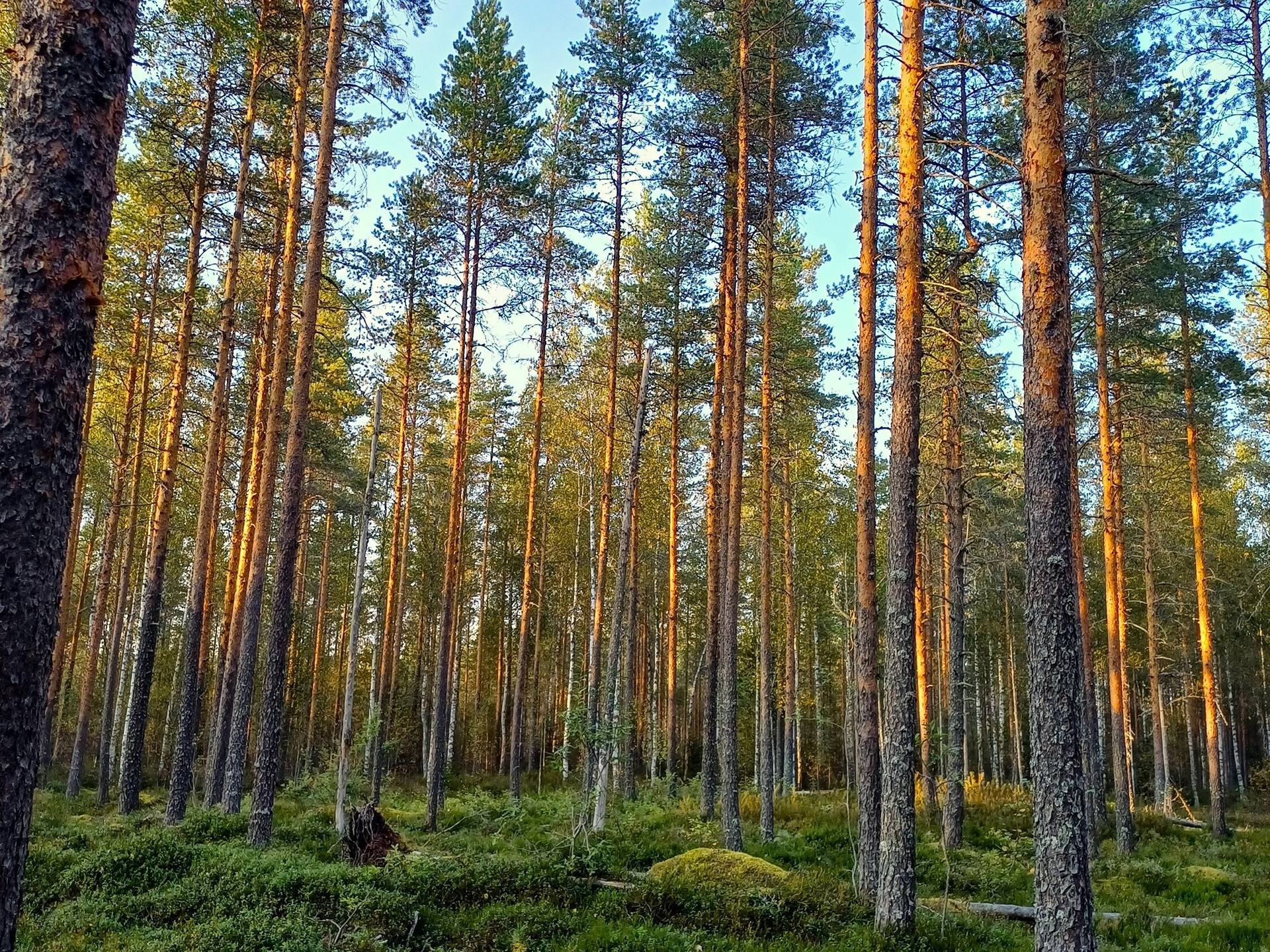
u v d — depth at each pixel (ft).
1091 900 20.42
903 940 28.71
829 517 108.88
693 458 106.93
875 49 38.52
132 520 86.89
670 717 85.30
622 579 56.80
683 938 28.12
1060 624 21.49
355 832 40.29
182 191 59.41
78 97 14.19
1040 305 22.71
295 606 113.70
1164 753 86.07
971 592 109.91
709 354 78.02
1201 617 69.97
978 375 45.50
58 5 14.21
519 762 78.79
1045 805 20.95
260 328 68.95
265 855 35.65
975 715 147.43
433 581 126.82
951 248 52.42
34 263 13.58
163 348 85.35
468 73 63.87
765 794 52.70
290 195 55.11
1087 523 122.83
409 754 127.65
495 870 33.86
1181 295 60.34
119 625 86.12
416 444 107.34
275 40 53.21
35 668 13.09
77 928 25.80
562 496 119.96
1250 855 57.88
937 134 38.32
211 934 24.93
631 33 66.33
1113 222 57.98
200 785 93.97
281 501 42.01
